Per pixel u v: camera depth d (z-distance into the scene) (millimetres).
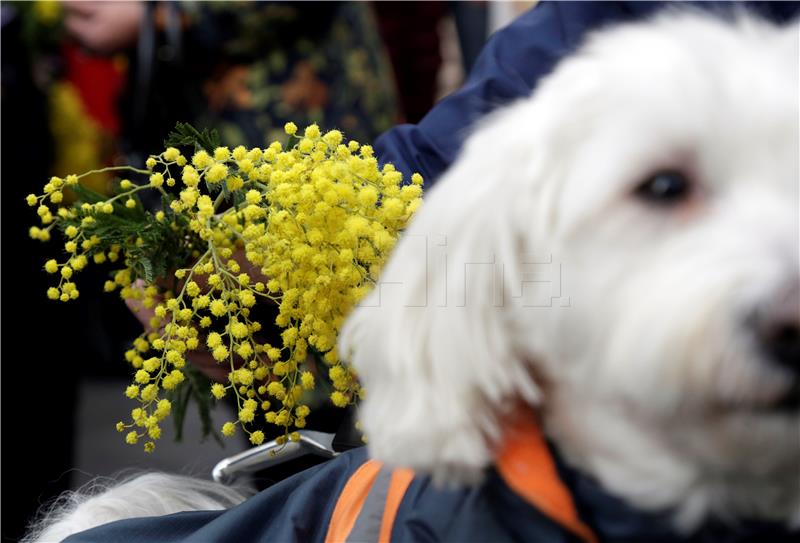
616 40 918
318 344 1090
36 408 2383
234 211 1129
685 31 892
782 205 775
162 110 1939
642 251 812
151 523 1158
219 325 1197
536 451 924
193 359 1238
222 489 1374
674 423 831
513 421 947
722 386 755
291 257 1087
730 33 899
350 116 2006
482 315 910
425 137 1332
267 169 1109
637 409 857
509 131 928
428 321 925
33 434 2385
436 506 985
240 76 1938
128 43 1948
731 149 783
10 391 2334
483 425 924
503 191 909
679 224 804
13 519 2352
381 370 950
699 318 753
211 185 1155
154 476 1377
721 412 786
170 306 1089
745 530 909
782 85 795
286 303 1078
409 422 917
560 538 912
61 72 2770
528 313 901
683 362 765
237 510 1114
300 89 1962
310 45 1977
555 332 878
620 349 810
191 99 1941
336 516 1070
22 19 2377
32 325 2357
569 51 1264
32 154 2336
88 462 2980
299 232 1081
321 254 1070
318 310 1088
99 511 1285
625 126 817
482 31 3553
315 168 1108
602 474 923
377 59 2092
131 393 1105
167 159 1140
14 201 2295
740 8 1150
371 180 1123
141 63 1919
